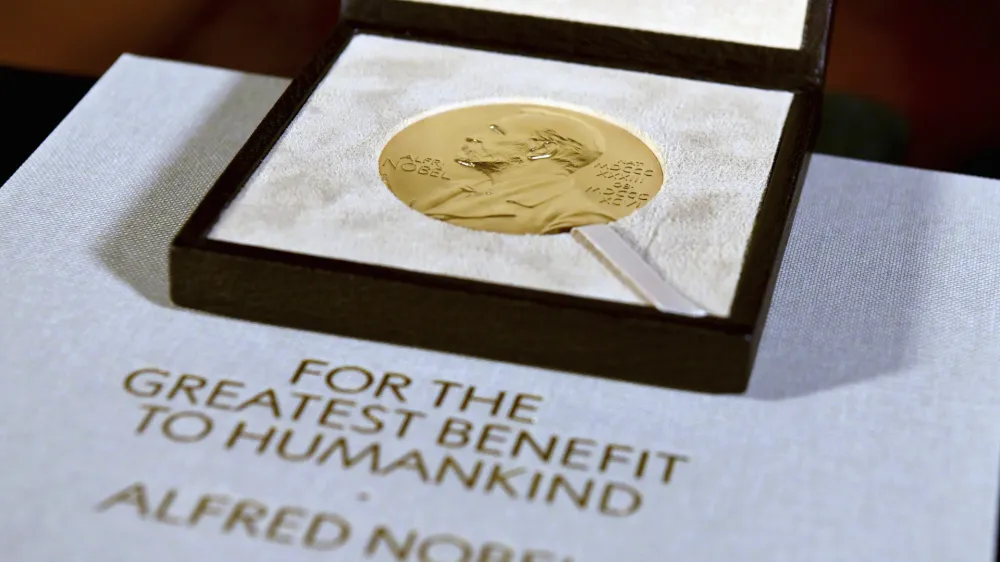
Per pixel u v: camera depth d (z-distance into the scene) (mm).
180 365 446
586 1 542
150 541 402
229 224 462
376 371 446
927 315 477
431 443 428
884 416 443
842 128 685
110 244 487
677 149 499
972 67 859
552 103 521
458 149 502
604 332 438
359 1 548
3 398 434
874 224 514
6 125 551
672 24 537
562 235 465
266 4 907
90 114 544
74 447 422
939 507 420
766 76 527
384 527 407
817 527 413
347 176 483
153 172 519
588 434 432
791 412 442
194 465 419
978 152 759
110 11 903
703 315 438
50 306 462
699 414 439
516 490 417
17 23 889
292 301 453
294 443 426
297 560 399
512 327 443
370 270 447
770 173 489
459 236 462
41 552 398
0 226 490
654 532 409
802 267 493
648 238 463
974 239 510
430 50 539
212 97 557
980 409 447
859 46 870
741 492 420
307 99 514
